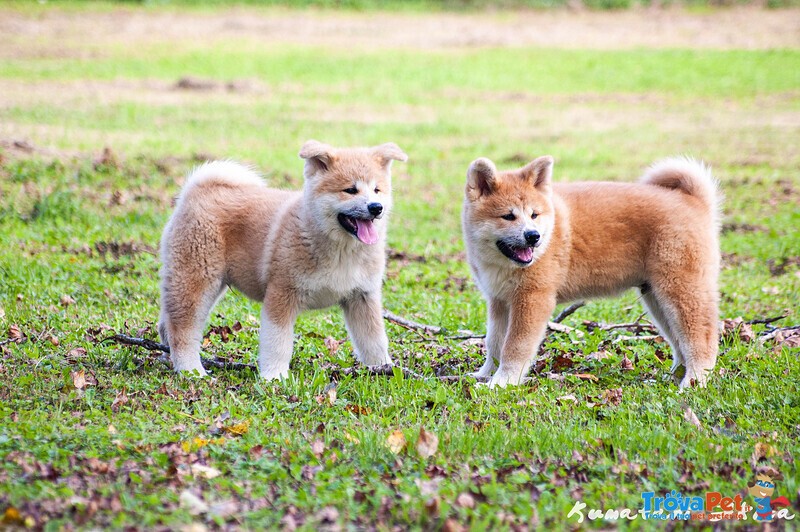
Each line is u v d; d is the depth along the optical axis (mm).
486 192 9734
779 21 52094
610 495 6652
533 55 45094
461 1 56656
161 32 46719
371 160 9508
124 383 8773
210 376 9352
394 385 8945
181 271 9625
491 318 10023
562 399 8773
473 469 7125
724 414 8406
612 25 52375
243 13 52094
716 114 33438
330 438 7609
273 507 6320
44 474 6535
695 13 54594
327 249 9250
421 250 16406
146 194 18469
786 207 20344
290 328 9422
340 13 53875
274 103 33125
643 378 9648
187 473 6785
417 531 6004
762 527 6262
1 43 41719
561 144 28078
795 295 13016
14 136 22984
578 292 9945
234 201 9891
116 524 5895
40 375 8891
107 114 28562
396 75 39844
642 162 25391
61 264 13477
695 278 9547
